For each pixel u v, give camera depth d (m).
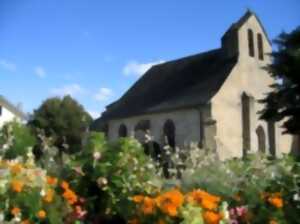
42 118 57.50
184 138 44.78
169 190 6.54
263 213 6.13
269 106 38.88
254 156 8.43
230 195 6.71
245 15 49.88
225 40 49.59
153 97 52.88
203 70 50.94
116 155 6.41
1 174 5.27
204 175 7.26
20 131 8.90
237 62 47.19
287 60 37.94
